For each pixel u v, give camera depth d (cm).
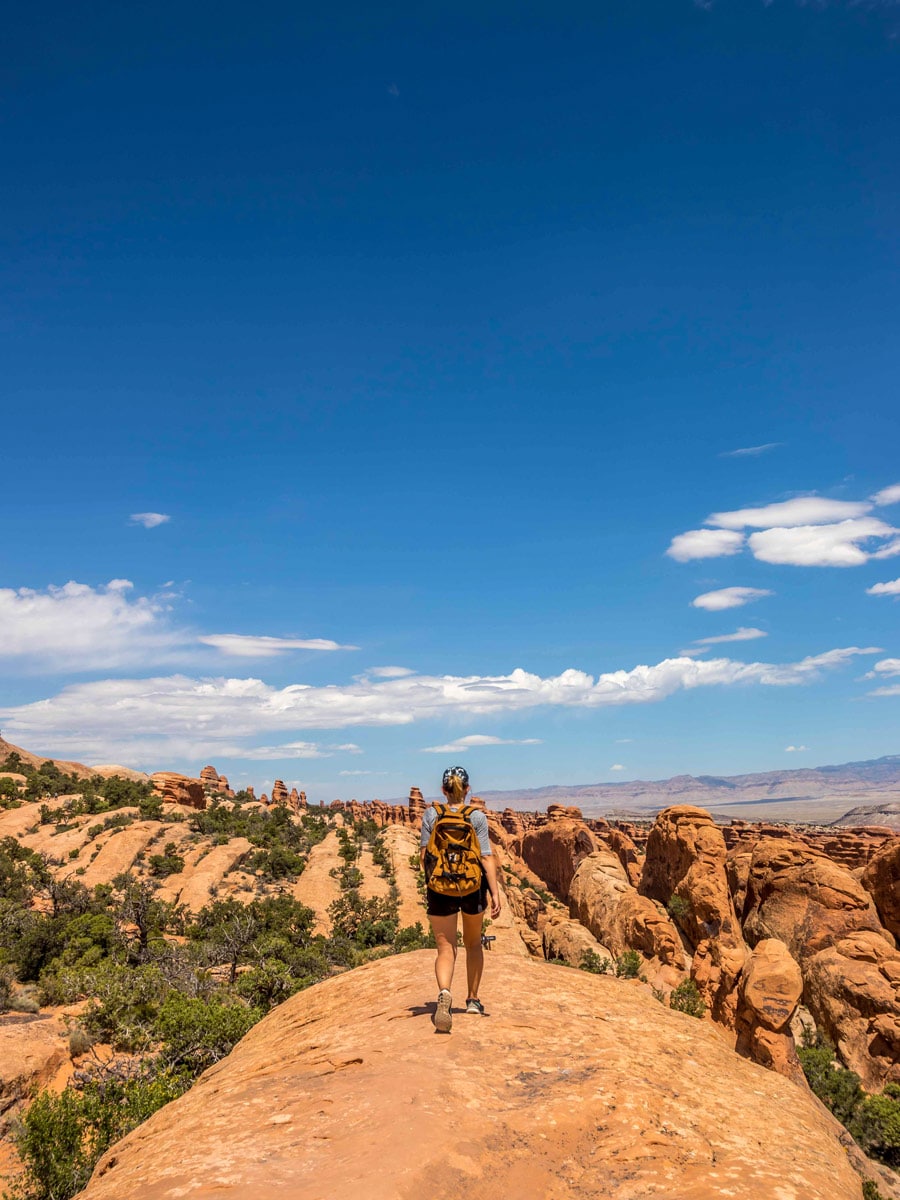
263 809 19075
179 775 17938
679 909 7875
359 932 9781
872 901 7056
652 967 7250
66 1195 2439
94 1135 2692
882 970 5869
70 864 11744
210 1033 3728
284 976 5628
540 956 8938
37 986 6019
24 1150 2519
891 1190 3547
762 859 7769
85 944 7156
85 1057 4306
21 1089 3694
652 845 9538
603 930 8750
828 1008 5841
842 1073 5006
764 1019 3872
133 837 12769
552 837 15175
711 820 8850
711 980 6406
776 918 7100
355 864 13888
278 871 12825
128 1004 4750
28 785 16612
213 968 7256
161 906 9450
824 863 7194
